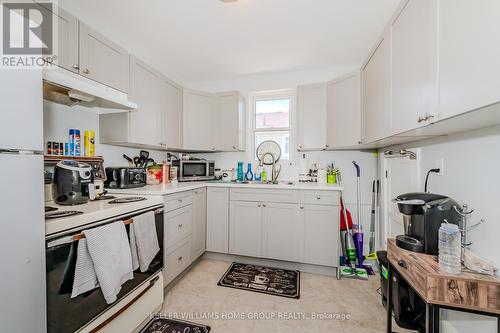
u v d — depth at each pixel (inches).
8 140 29.8
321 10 65.2
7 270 29.9
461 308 35.3
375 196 98.6
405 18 48.2
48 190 55.1
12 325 30.5
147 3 62.0
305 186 86.9
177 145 100.7
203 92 110.9
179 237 78.1
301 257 86.9
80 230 40.4
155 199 61.9
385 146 89.0
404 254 44.8
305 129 101.3
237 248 94.9
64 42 53.7
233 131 110.2
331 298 70.0
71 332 38.2
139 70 78.4
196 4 62.5
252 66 104.7
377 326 57.9
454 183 50.2
